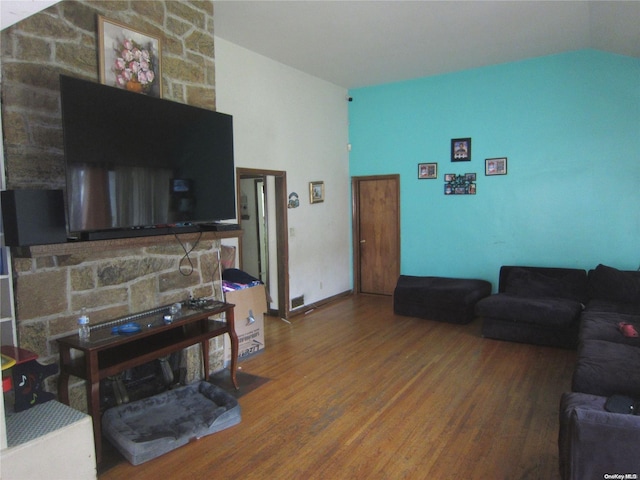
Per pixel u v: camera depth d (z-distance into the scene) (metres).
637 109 4.61
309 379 3.47
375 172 6.36
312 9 3.65
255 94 4.73
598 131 4.82
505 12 3.79
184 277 3.28
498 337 4.36
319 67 5.31
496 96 5.37
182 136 2.96
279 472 2.28
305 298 5.70
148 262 3.00
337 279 6.39
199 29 3.38
